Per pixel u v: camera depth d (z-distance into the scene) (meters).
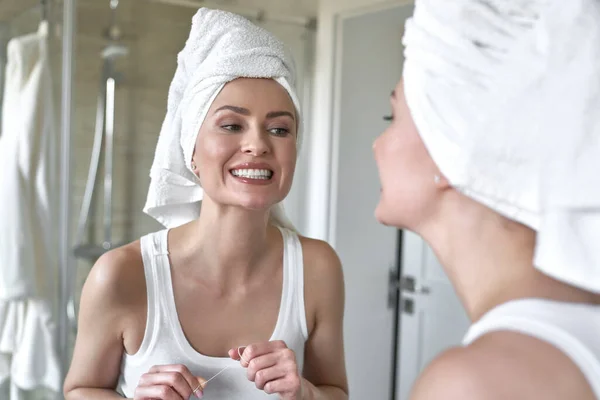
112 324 0.86
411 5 1.83
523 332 0.38
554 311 0.39
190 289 0.88
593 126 0.38
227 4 1.99
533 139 0.39
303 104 2.11
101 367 0.88
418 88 0.45
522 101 0.40
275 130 0.84
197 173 0.87
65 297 1.81
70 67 1.78
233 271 0.89
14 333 1.72
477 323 0.41
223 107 0.81
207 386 0.85
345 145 2.07
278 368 0.79
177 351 0.86
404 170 0.48
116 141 2.01
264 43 0.84
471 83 0.43
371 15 1.99
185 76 0.89
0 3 1.70
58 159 1.80
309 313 0.95
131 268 0.86
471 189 0.42
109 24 1.95
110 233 2.01
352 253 2.13
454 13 0.44
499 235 0.44
